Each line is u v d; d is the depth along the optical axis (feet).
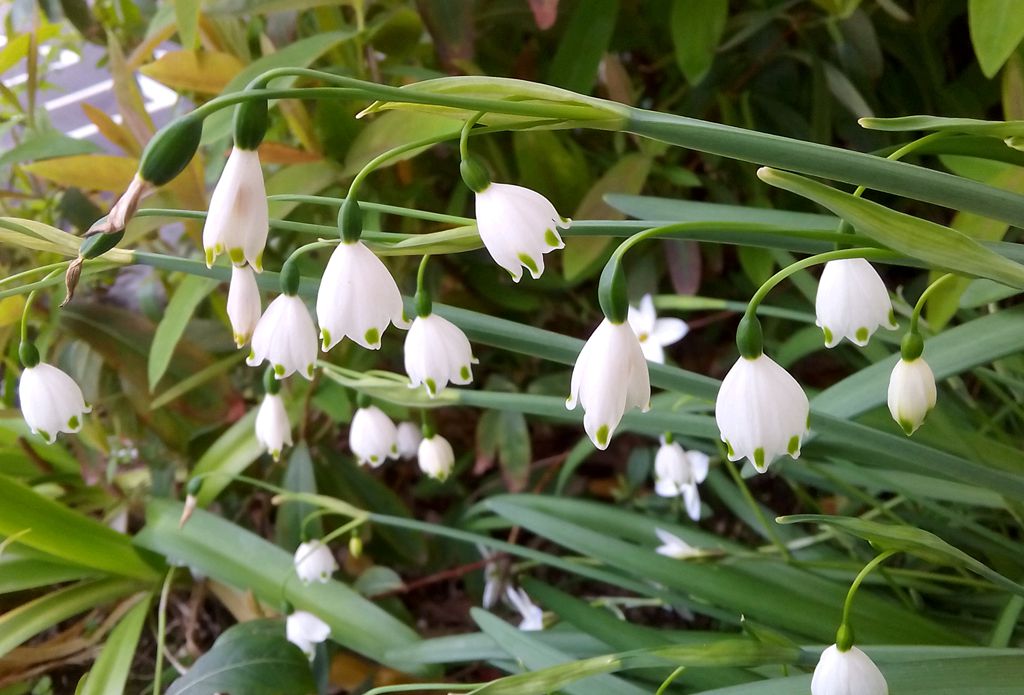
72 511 1.79
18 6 2.15
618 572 1.76
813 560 1.65
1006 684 1.20
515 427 1.98
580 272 1.87
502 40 2.06
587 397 1.13
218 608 2.10
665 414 1.38
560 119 1.11
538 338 1.33
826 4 1.71
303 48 1.57
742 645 1.24
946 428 1.49
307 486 1.90
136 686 1.94
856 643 1.41
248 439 2.00
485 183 1.13
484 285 2.12
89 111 1.73
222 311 2.09
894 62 2.14
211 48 1.78
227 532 1.80
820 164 1.10
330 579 1.72
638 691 1.39
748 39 1.98
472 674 1.85
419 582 1.91
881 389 1.38
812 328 1.83
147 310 2.05
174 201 1.63
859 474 1.55
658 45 2.05
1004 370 1.62
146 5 2.12
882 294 1.18
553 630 1.56
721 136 1.10
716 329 2.24
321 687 1.61
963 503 1.56
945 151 1.19
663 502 2.03
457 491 2.26
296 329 1.20
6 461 2.04
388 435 1.51
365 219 1.81
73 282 1.13
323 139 1.67
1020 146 1.12
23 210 2.24
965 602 1.54
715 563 1.51
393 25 1.71
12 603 1.98
